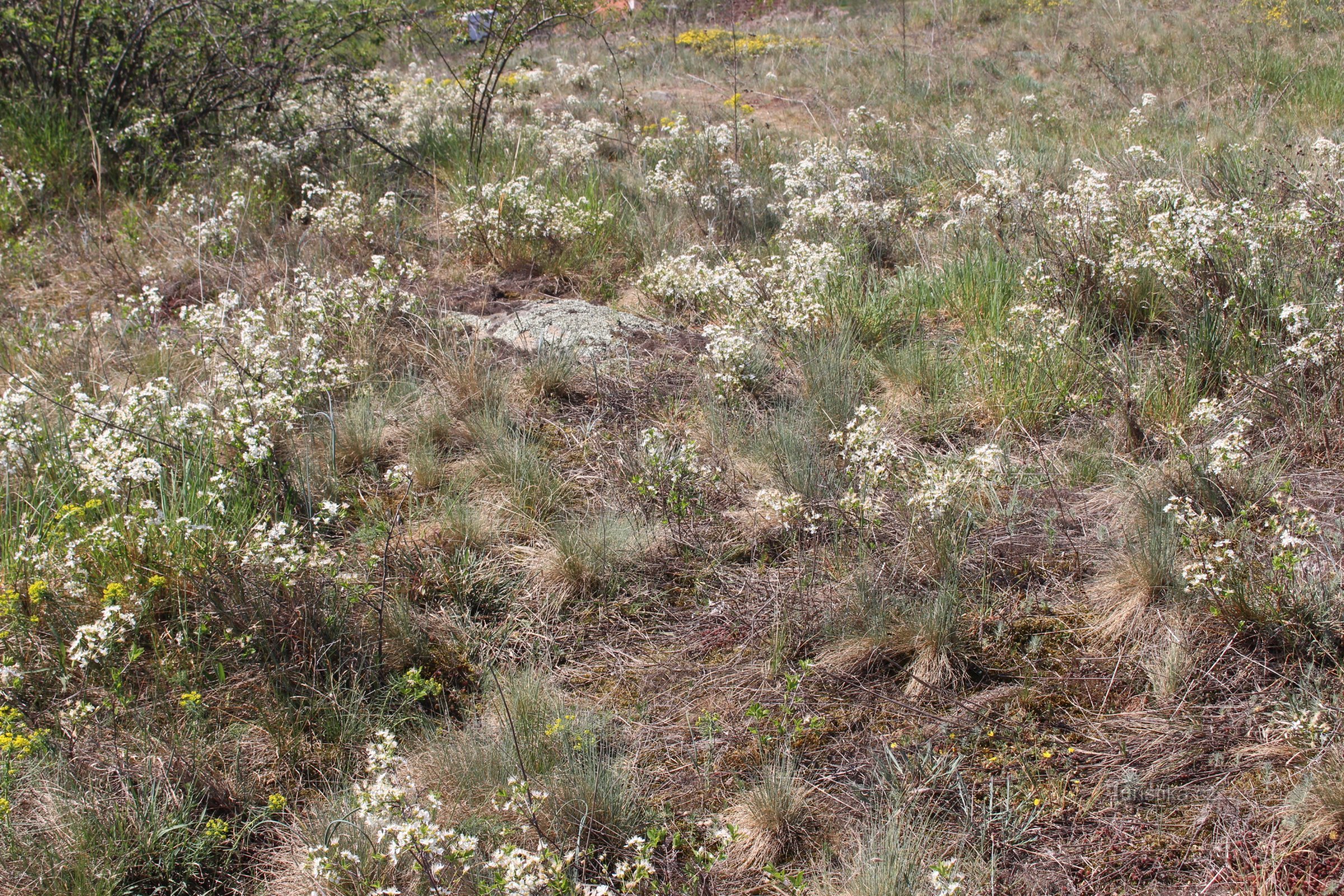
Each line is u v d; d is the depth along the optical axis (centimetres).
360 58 940
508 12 813
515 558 381
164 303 599
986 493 395
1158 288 512
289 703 307
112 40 805
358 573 364
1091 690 307
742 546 382
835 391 468
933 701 309
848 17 1780
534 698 310
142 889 261
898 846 256
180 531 355
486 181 769
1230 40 1253
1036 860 258
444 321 554
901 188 777
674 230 697
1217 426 415
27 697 311
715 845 265
